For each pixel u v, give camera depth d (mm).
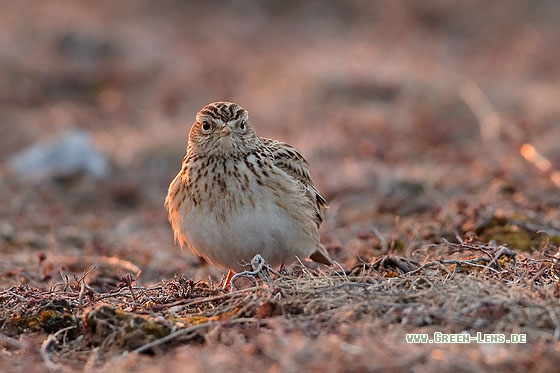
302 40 29625
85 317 8562
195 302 9188
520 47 27000
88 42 25891
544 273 9586
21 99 22500
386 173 16359
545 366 7117
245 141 10398
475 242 11375
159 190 17688
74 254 13758
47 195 17172
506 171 16328
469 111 21031
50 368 7930
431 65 24875
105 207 16938
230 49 27688
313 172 17281
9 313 9383
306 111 21203
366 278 9258
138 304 9422
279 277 9484
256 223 10172
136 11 31594
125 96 22953
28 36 25844
